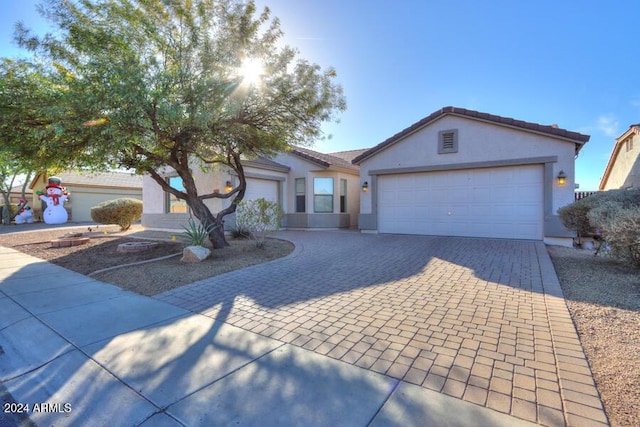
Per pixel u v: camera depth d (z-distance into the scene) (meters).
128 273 6.72
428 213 11.62
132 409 2.42
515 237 10.15
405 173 12.01
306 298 4.86
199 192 13.85
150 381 2.76
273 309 4.42
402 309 4.30
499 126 10.19
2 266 7.80
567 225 7.62
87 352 3.33
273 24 7.43
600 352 3.00
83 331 3.85
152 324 4.02
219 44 6.77
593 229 7.17
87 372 2.97
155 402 2.48
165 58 6.85
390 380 2.64
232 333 3.67
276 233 13.45
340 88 8.41
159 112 5.91
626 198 6.45
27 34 5.95
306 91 7.95
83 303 4.91
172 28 6.81
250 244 10.09
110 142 6.05
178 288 5.61
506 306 4.31
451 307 4.33
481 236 10.67
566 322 3.72
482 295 4.81
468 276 5.93
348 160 20.52
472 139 10.63
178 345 3.41
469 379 2.62
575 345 3.16
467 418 2.15
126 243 9.73
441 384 2.56
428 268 6.62
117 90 5.39
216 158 10.61
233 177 13.15
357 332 3.60
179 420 2.26
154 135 7.05
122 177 26.55
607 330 3.45
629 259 5.69
